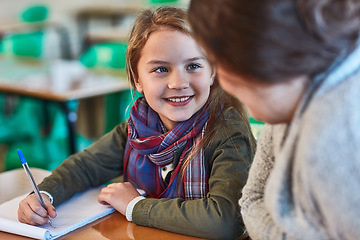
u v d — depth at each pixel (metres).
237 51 0.59
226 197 0.98
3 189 1.28
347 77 0.60
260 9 0.57
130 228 1.01
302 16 0.57
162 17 1.09
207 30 0.62
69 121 2.56
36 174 1.37
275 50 0.58
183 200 1.04
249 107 0.68
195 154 1.11
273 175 0.68
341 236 0.61
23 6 6.63
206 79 1.10
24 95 2.64
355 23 0.58
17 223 1.00
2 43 4.29
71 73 3.11
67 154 2.71
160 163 1.17
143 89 1.17
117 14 6.59
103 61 3.36
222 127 1.10
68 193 1.18
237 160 1.06
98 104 3.07
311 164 0.59
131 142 1.20
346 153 0.57
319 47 0.58
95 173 1.27
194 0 0.65
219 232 0.95
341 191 0.58
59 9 6.86
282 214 0.67
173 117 1.12
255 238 0.82
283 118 0.67
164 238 0.96
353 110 0.58
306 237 0.65
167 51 1.08
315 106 0.60
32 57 4.11
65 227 1.00
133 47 1.16
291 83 0.62
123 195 1.09
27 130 3.04
